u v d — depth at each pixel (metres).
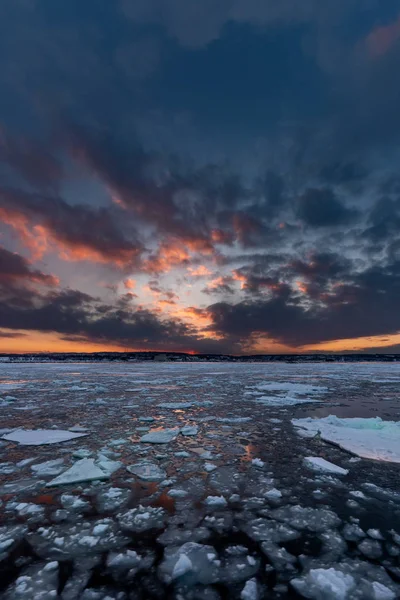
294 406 11.68
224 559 3.00
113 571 2.82
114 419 9.26
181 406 11.31
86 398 13.61
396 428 7.64
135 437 7.34
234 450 6.41
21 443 6.82
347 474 5.16
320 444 6.82
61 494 4.42
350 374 31.55
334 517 3.79
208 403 12.05
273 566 2.89
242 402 12.57
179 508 4.02
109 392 15.82
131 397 13.93
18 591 2.57
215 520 3.72
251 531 3.48
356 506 4.08
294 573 2.80
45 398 13.61
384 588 2.59
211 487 4.66
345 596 2.50
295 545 3.23
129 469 5.35
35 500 4.25
